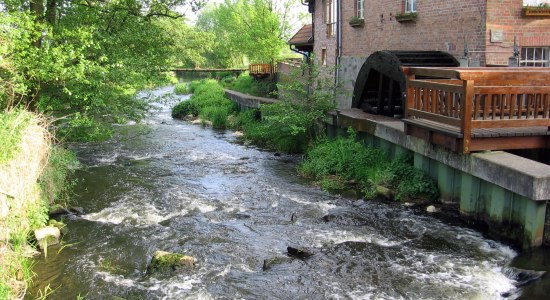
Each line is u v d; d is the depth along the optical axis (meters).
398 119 11.01
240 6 32.19
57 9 10.09
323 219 8.22
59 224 7.76
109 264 6.62
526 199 6.38
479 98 6.89
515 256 6.43
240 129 18.86
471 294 5.56
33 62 8.30
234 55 47.50
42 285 6.00
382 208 8.60
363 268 6.35
